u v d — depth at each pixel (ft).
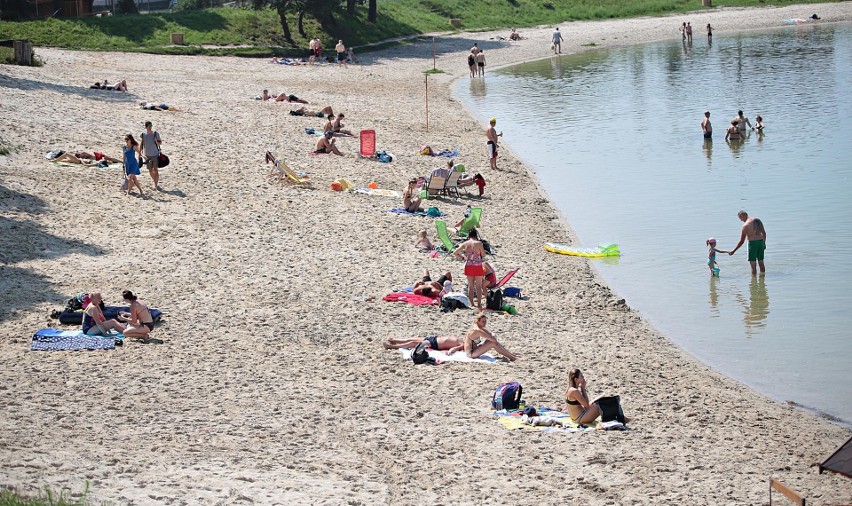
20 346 66.90
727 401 65.00
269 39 262.26
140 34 244.63
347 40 281.13
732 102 193.36
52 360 64.49
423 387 64.13
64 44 228.63
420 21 326.65
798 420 62.28
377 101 197.36
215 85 197.67
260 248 94.53
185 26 254.47
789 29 328.70
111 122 141.90
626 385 66.80
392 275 88.63
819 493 51.08
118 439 51.49
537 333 76.54
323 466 49.98
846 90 198.90
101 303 70.95
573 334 76.95
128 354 66.64
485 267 83.25
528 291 87.25
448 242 96.48
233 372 64.54
